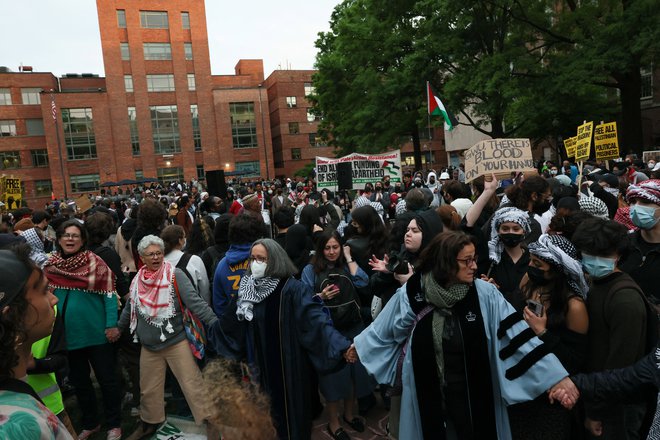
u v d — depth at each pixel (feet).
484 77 62.23
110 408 13.46
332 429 12.48
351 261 13.20
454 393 8.27
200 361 13.44
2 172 171.32
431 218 11.61
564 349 8.20
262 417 4.89
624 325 7.77
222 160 185.47
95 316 13.08
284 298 10.71
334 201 41.27
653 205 10.87
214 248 16.42
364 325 13.73
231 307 11.09
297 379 10.61
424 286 8.33
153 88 177.06
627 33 54.80
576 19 62.64
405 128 87.04
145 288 12.62
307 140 211.61
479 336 8.09
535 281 8.89
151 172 175.94
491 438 8.08
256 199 21.98
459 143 155.94
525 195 14.08
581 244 8.19
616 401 7.11
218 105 185.26
